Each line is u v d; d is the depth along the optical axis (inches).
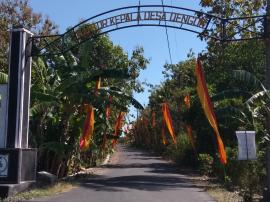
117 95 928.9
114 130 1414.9
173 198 644.1
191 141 1247.5
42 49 679.7
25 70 677.3
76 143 968.9
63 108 892.0
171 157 1673.2
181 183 872.9
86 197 636.1
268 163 616.7
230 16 978.1
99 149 1304.1
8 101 668.7
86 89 881.5
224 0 979.9
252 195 646.5
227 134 993.5
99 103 893.2
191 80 1979.6
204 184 853.2
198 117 1141.7
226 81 1134.4
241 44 1096.2
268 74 621.6
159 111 2239.2
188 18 634.8
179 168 1305.4
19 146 664.4
